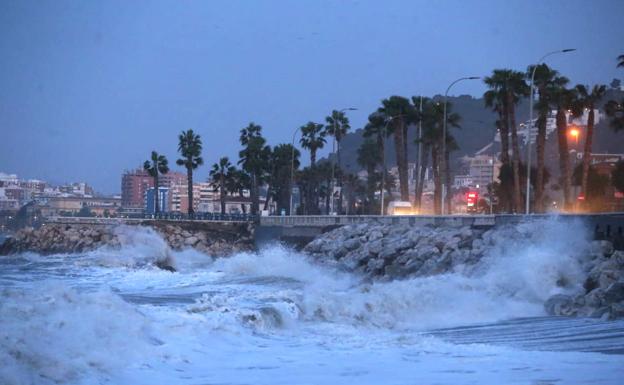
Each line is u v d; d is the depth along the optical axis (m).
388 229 55.88
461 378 14.13
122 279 42.94
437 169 84.50
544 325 24.09
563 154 68.31
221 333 17.92
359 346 18.14
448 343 19.09
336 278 44.44
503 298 29.11
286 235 75.06
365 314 24.19
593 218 37.31
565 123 68.56
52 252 83.81
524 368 15.29
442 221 52.78
